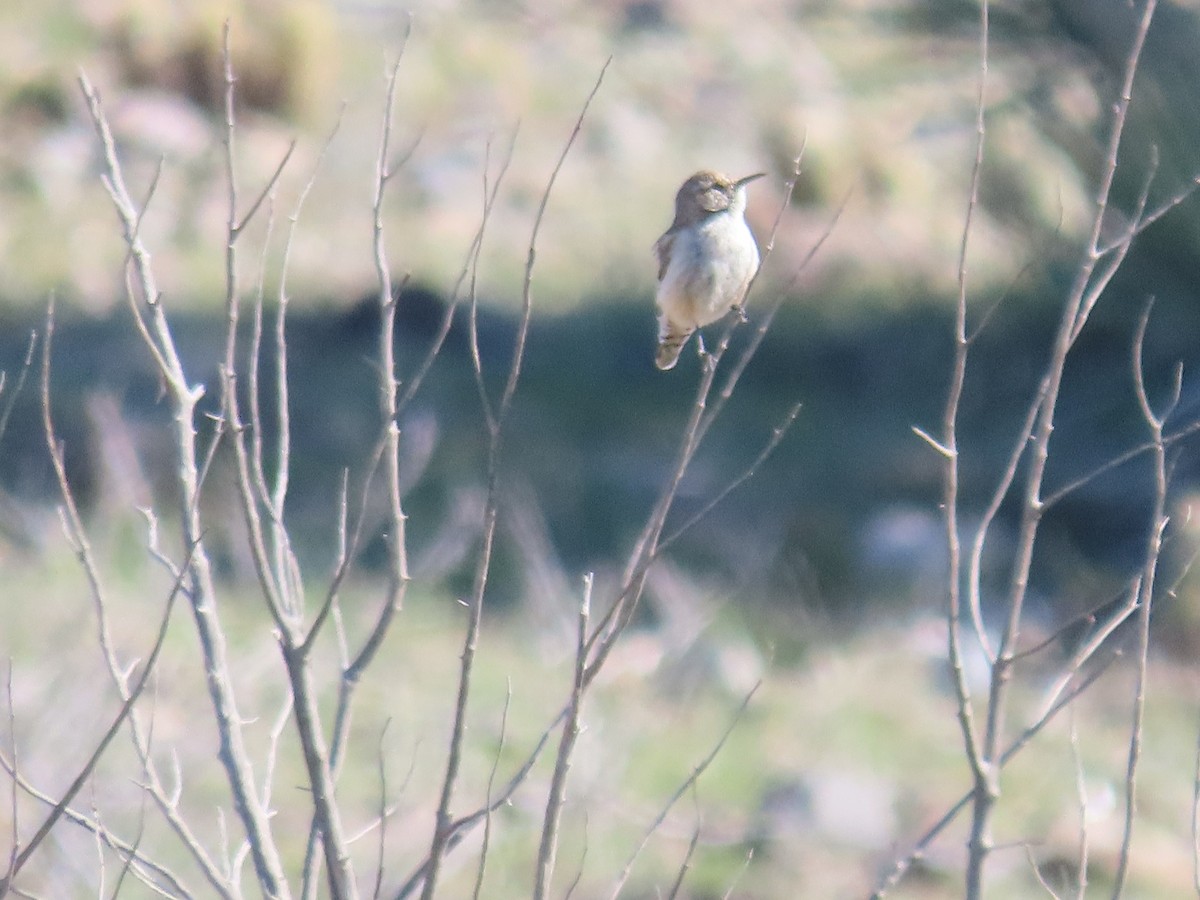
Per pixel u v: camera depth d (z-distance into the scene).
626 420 19.42
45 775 7.71
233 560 13.38
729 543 15.64
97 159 25.75
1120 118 4.98
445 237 25.30
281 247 24.25
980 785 4.94
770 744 11.49
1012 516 16.81
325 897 8.60
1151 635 13.64
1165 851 10.47
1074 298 5.00
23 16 29.75
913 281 23.22
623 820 10.20
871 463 18.11
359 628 12.66
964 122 20.72
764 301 22.73
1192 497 14.80
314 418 18.67
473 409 19.34
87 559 5.32
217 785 9.53
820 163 25.83
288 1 28.95
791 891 9.79
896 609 14.38
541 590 12.97
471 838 9.09
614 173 28.58
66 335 21.16
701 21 33.59
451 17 33.19
